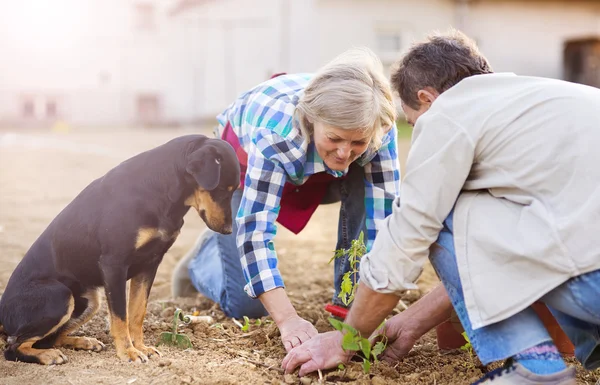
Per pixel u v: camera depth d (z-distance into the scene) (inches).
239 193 169.8
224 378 123.9
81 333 157.3
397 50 893.2
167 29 1105.4
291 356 128.5
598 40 932.6
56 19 1098.7
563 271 99.9
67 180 462.0
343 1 874.1
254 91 155.1
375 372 130.3
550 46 963.3
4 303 135.5
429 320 136.6
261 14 979.3
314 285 213.0
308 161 141.9
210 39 1056.8
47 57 1102.4
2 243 266.5
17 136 872.3
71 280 136.9
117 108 1115.3
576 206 100.5
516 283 102.9
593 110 103.9
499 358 104.3
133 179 132.4
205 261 192.7
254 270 136.9
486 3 924.0
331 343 128.4
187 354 139.9
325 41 879.1
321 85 126.7
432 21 904.3
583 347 116.8
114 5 1104.2
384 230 113.0
